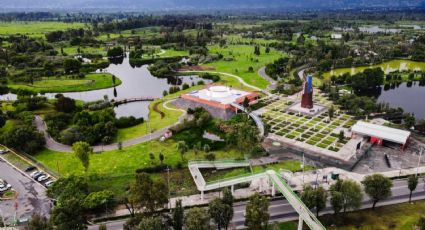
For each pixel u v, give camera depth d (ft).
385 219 313.12
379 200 341.62
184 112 603.67
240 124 488.02
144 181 303.68
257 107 624.18
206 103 616.80
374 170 398.62
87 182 358.23
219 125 524.93
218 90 641.81
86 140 473.26
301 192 335.06
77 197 328.70
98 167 412.98
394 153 440.86
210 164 407.23
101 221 321.93
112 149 464.24
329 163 415.23
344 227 303.68
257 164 417.49
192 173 385.50
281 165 413.18
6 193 364.17
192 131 518.78
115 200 346.74
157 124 552.41
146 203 297.94
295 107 616.39
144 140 490.90
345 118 567.59
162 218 291.79
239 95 647.97
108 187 372.17
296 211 309.83
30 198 355.97
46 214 327.88
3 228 307.78
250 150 434.71
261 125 512.63
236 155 441.27
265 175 350.23
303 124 541.75
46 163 424.87
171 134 504.02
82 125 510.99
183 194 361.10
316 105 629.51
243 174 376.68
